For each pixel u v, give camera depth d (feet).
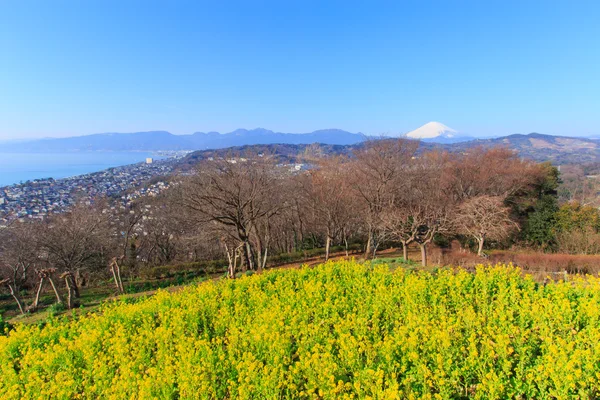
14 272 75.72
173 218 83.82
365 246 104.42
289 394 23.94
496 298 38.55
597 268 58.59
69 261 75.92
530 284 38.60
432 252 79.10
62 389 25.76
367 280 44.93
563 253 85.15
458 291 37.70
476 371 24.03
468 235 86.02
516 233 98.37
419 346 26.30
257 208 75.20
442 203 82.12
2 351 33.50
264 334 30.35
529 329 28.43
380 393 21.44
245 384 23.70
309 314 35.86
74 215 83.82
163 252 118.93
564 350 25.00
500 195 98.12
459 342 27.35
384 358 25.99
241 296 42.57
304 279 48.96
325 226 98.58
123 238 99.86
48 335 36.81
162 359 28.78
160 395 24.35
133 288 73.67
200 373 25.79
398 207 82.84
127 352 30.68
